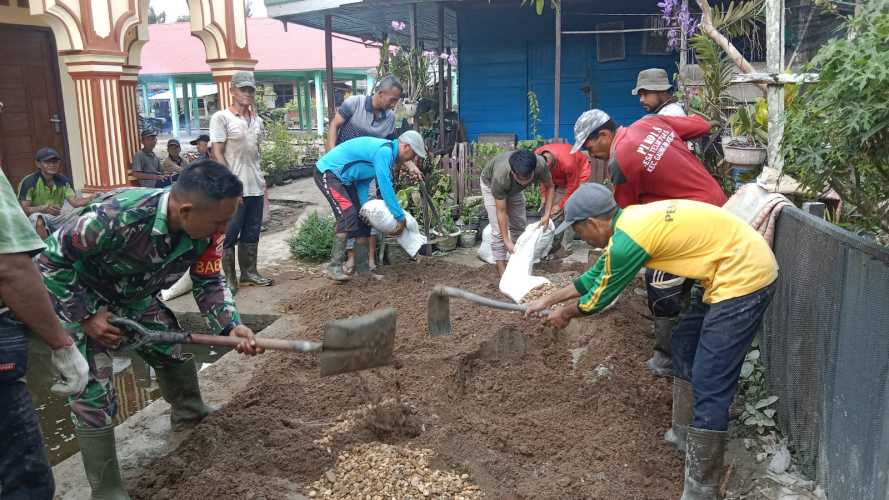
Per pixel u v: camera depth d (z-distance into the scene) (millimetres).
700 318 3803
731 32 8508
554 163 7301
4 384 2645
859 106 2531
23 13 11555
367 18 13781
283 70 29109
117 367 6121
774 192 4828
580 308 3617
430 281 7320
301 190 15641
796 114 3139
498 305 4203
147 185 10812
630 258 3350
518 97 13547
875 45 2492
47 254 3262
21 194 8414
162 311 4051
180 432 4363
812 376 3633
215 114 7129
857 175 3172
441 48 11336
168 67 30172
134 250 3344
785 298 4148
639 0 12516
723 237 3352
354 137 7598
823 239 3523
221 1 11773
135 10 10031
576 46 13094
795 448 3865
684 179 4500
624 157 4539
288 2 11836
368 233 7445
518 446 3951
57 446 4824
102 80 9695
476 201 9523
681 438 3939
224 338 3633
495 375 4973
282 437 4035
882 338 2785
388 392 4602
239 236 7504
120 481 3605
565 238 8234
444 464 3760
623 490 3518
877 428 2809
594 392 4617
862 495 2947
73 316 3336
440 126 11305
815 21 7207
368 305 6535
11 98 11492
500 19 13328
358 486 3562
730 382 3340
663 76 5902
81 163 12570
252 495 3455
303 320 6324
